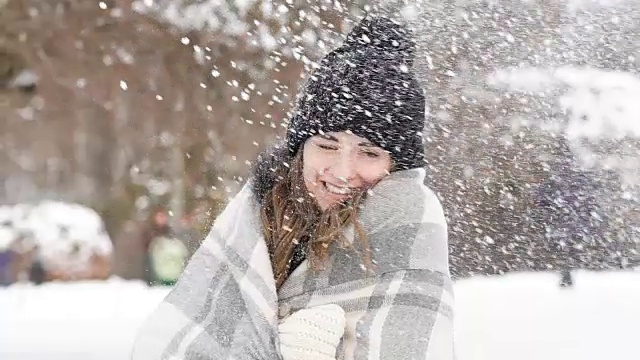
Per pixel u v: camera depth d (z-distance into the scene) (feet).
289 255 5.98
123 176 39.83
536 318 13.46
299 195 5.96
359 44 6.11
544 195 14.62
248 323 5.83
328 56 6.15
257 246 5.99
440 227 5.75
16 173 51.24
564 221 15.05
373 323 5.44
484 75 13.56
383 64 5.99
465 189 13.44
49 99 45.68
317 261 5.75
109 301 21.13
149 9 31.32
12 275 34.86
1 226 35.19
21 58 44.47
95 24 37.91
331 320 5.48
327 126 5.89
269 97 11.62
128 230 37.96
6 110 47.73
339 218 5.69
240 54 17.76
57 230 35.50
